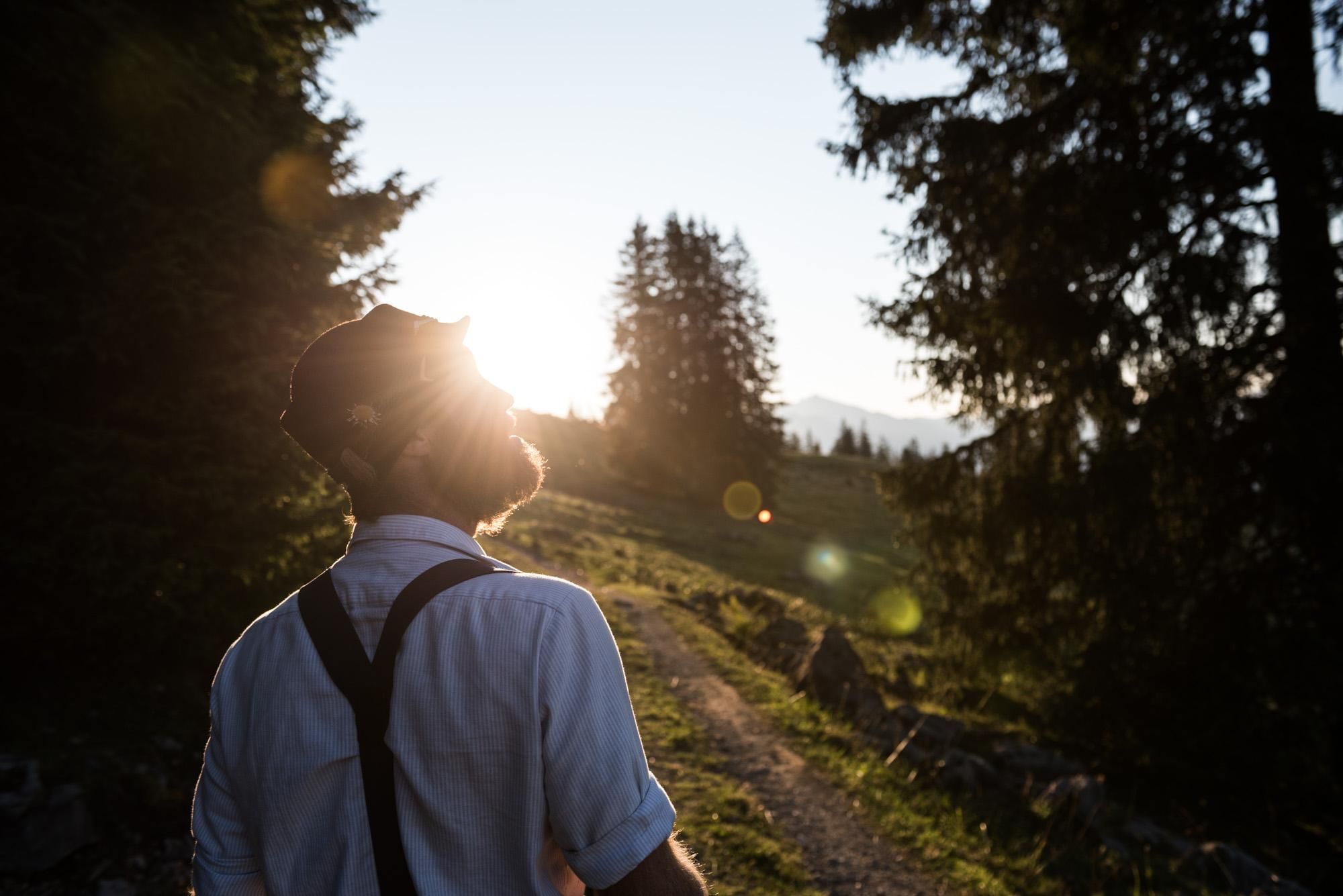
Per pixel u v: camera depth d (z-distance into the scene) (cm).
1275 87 804
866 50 1009
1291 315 796
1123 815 820
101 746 486
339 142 859
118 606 516
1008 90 984
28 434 502
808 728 836
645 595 1661
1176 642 891
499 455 111
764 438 4394
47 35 511
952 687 1239
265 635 106
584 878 93
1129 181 827
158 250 543
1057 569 976
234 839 106
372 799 93
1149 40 859
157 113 555
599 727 93
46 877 401
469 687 92
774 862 531
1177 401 831
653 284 4434
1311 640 824
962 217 952
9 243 496
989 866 595
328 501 689
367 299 806
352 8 847
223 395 580
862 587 2733
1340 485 789
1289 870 826
